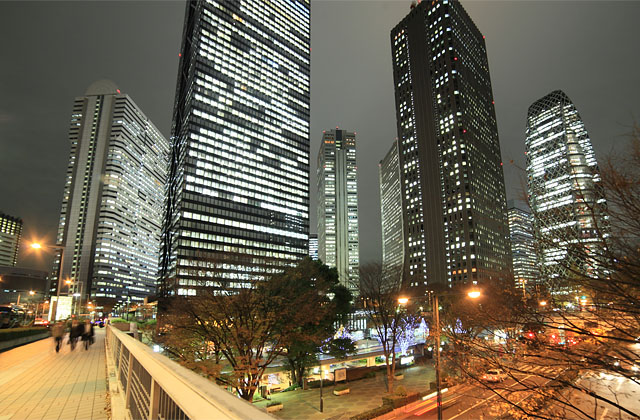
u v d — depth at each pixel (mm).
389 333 47719
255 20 161625
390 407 26031
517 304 7074
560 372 6621
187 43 157375
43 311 74188
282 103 163625
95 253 198875
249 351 20438
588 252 5637
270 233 145375
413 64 180250
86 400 8695
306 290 25922
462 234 143875
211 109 138500
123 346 8523
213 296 20922
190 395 2203
